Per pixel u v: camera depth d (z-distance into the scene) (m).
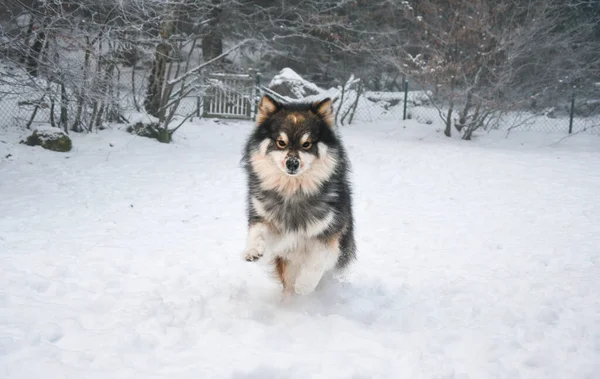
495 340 3.82
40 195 8.02
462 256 6.27
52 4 9.56
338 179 4.36
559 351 3.71
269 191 4.20
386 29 20.81
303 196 4.16
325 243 4.28
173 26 13.99
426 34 18.22
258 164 4.24
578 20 20.52
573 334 4.00
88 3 9.98
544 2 17.31
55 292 4.33
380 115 20.72
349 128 18.72
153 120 13.19
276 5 21.30
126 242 6.10
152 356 3.26
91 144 11.62
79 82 9.77
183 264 5.37
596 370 3.35
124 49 10.91
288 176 4.10
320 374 3.14
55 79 9.73
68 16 9.63
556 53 19.72
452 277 5.51
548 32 18.66
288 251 4.35
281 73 19.58
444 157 14.02
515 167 12.81
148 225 6.94
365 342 3.64
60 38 9.41
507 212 8.58
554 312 4.40
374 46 20.42
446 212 8.52
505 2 18.03
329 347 3.57
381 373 3.20
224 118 18.12
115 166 10.35
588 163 13.45
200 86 13.79
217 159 11.89
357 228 7.41
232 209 8.05
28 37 9.44
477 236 7.16
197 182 9.69
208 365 3.17
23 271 4.71
